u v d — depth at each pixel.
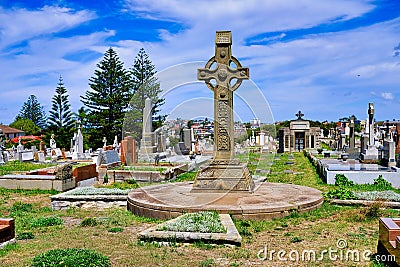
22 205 12.48
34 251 7.26
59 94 53.72
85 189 13.10
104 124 47.97
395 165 19.36
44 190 15.54
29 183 15.82
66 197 11.94
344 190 12.05
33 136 71.94
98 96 49.12
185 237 7.49
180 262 6.48
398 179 16.19
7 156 31.00
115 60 49.34
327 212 10.19
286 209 9.70
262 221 9.34
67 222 10.00
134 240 7.90
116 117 48.72
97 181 17.89
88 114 49.62
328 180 16.88
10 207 12.47
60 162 29.62
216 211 9.34
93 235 8.43
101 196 11.86
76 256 6.07
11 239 7.78
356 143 38.94
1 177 16.03
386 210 10.14
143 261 6.53
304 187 12.98
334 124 70.75
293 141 46.69
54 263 5.86
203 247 7.28
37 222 9.70
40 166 26.03
